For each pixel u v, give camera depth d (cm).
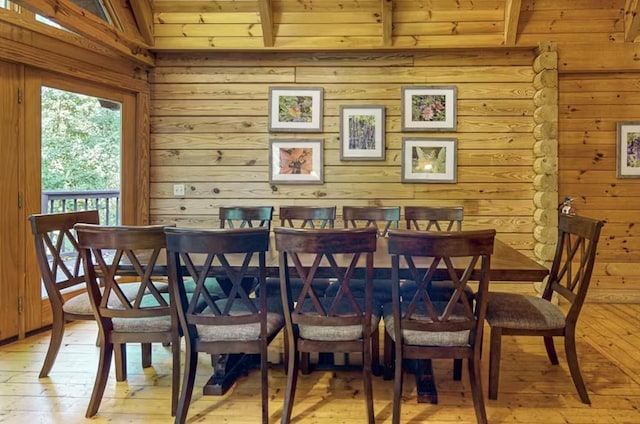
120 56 357
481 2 360
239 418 193
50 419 191
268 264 207
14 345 274
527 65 375
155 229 181
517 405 203
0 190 277
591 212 380
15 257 285
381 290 252
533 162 375
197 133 390
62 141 321
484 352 266
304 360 233
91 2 335
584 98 377
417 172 381
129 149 374
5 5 274
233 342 184
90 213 253
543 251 358
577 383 206
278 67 386
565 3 359
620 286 378
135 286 250
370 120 381
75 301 229
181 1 364
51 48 301
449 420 191
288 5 365
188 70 388
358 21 371
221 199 391
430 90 378
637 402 206
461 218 300
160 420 191
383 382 227
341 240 168
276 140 387
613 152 378
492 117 378
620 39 364
